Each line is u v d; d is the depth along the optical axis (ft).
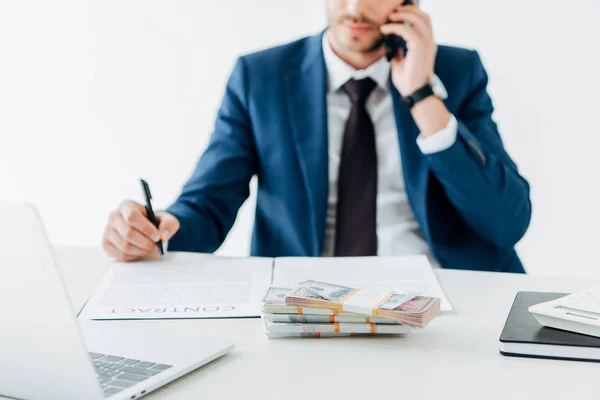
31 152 9.98
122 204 4.64
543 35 8.07
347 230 5.64
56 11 9.59
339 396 2.54
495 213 5.43
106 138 9.70
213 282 3.95
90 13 9.50
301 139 5.79
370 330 3.15
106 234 4.47
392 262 4.24
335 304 3.15
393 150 5.81
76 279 4.16
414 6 5.47
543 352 2.88
